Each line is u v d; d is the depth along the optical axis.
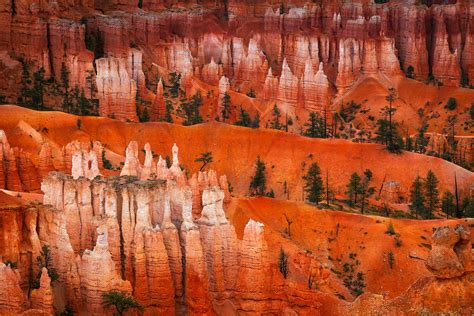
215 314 114.94
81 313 107.81
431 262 81.50
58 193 115.00
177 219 117.19
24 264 108.38
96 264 107.69
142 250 112.06
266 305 118.19
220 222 119.00
